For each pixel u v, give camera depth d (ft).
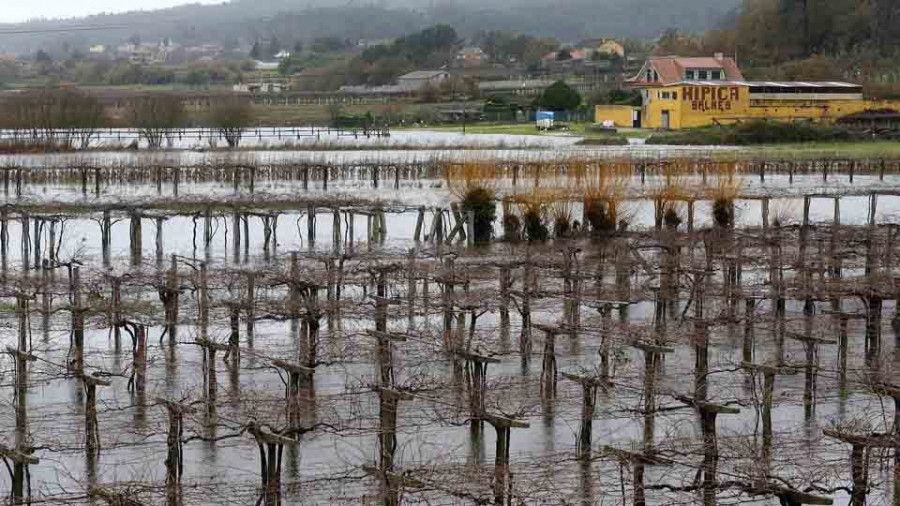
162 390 125.29
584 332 133.08
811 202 290.56
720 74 545.44
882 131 451.94
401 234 240.32
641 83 534.78
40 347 139.54
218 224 236.43
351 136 471.62
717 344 138.10
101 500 94.73
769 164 334.03
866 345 142.20
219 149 374.02
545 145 407.03
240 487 98.84
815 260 177.88
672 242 190.90
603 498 95.25
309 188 295.89
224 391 123.85
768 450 102.53
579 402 120.88
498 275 166.20
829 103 512.22
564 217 229.45
